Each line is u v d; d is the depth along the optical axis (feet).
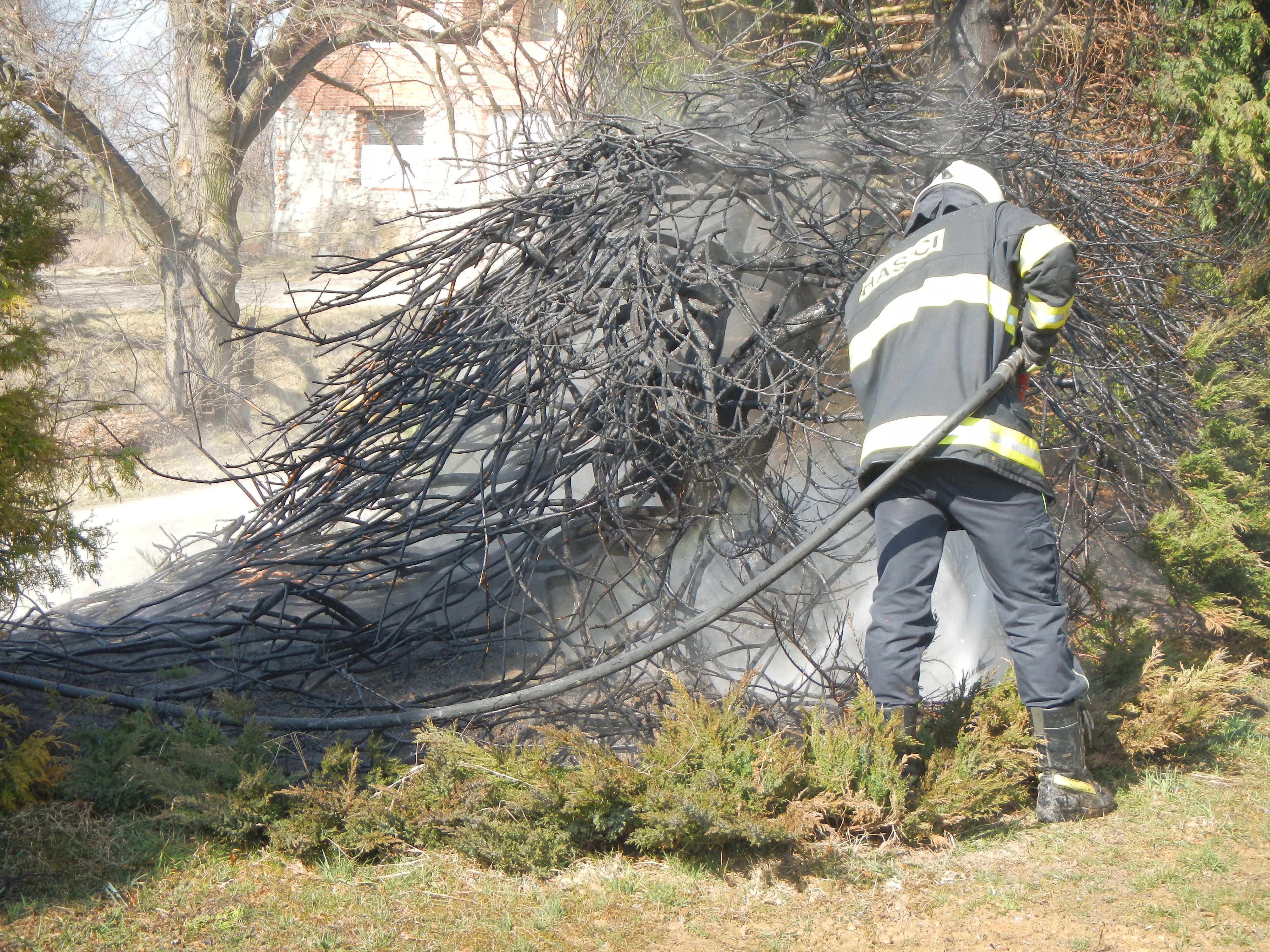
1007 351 9.83
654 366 12.28
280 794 9.29
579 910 8.41
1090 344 13.76
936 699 12.28
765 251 14.08
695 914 8.37
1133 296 14.52
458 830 9.05
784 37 22.06
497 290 14.47
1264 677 13.73
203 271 36.45
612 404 12.30
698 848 9.15
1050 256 9.36
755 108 15.90
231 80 37.52
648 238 13.23
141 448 12.85
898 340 9.98
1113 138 19.20
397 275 15.70
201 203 36.73
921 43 18.61
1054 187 14.76
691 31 20.17
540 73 22.09
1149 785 10.44
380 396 14.61
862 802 9.29
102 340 38.19
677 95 17.06
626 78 19.93
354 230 63.41
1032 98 18.81
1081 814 9.82
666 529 13.14
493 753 9.58
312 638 14.33
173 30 36.65
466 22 35.19
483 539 12.98
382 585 14.61
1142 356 14.64
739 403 13.05
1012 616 9.92
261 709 12.49
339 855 9.14
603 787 9.00
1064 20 20.18
